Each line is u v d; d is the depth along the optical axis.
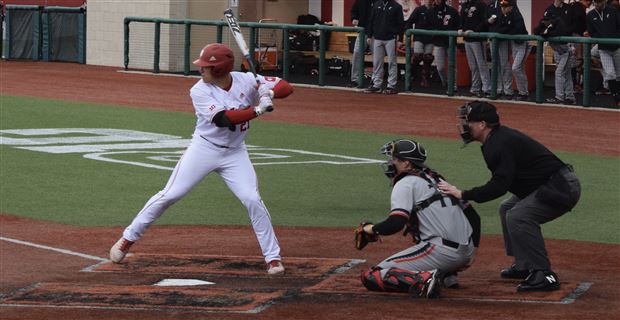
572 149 32.12
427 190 15.24
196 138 17.09
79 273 17.31
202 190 25.22
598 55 45.09
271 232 17.19
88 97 44.84
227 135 16.89
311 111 41.00
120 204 23.33
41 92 46.47
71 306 15.05
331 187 25.62
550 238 20.34
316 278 16.89
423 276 15.13
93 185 25.44
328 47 55.66
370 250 19.14
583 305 14.98
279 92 16.89
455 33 44.72
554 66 47.97
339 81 51.59
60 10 61.03
